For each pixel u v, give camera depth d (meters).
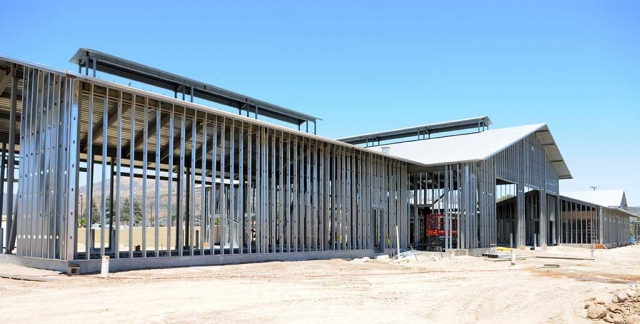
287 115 30.03
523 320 10.67
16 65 18.78
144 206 17.94
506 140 37.38
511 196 42.91
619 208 55.44
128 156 24.89
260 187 22.38
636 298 11.50
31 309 10.11
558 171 48.84
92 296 11.69
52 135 16.66
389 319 10.19
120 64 21.56
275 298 12.19
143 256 17.69
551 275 19.97
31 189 17.62
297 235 23.86
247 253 21.44
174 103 18.72
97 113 19.33
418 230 34.28
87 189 16.23
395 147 41.94
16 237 19.20
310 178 25.02
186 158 27.31
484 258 30.02
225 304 11.20
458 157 33.38
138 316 9.70
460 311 11.42
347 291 13.84
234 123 21.19
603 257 33.31
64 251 15.83
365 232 28.44
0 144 22.80
